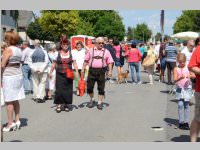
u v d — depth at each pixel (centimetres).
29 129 928
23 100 1409
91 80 1223
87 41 3156
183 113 923
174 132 889
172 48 1844
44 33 5497
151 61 1941
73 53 1503
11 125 913
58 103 1156
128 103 1323
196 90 693
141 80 2178
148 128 931
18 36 912
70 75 1141
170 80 1914
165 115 1098
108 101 1371
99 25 8769
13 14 4419
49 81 1431
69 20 6091
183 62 911
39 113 1145
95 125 968
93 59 1215
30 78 1648
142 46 2786
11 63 894
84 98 1446
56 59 1173
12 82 896
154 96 1504
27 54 1600
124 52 2070
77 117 1078
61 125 972
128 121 1015
